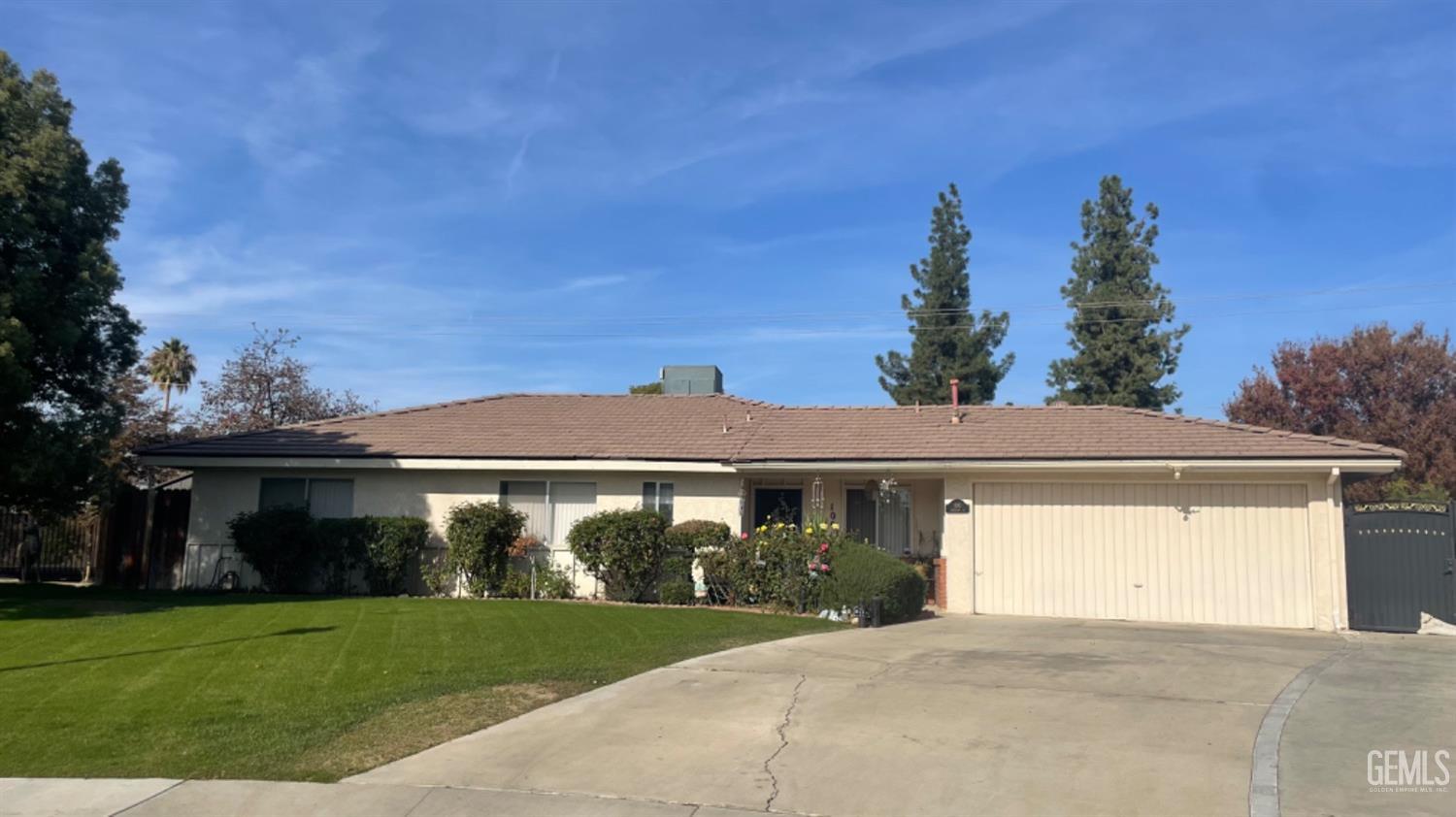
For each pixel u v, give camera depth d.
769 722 8.36
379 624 13.41
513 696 9.16
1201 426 18.23
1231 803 6.41
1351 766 7.14
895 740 7.82
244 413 32.50
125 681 9.61
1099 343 35.62
